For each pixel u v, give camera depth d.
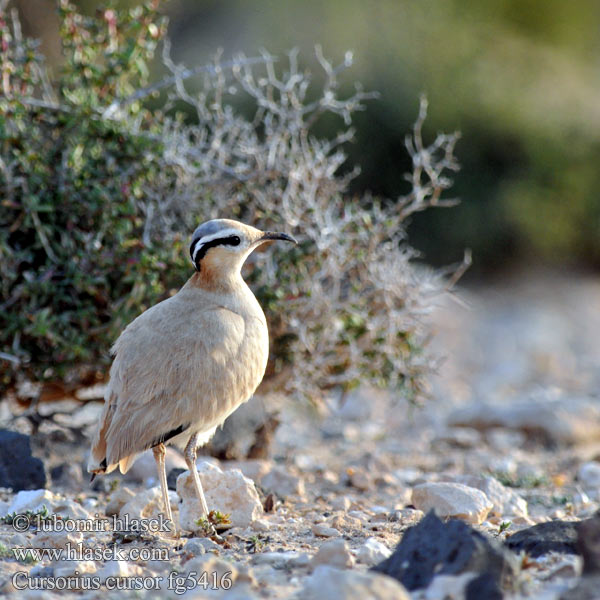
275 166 11.75
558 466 13.17
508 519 9.26
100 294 11.12
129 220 11.13
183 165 11.39
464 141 29.62
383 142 28.69
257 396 12.14
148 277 10.95
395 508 9.77
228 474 8.91
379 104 28.61
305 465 12.75
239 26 30.22
